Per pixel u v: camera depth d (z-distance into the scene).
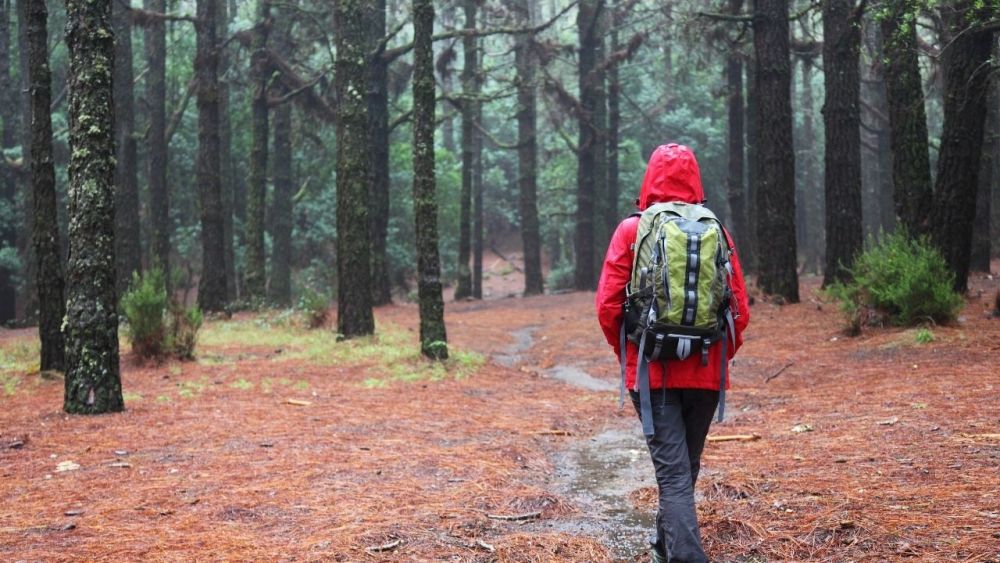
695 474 3.73
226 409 8.41
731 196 28.66
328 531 4.28
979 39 12.91
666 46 33.84
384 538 4.16
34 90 10.29
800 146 52.56
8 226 32.72
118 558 3.88
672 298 3.36
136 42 37.28
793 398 8.35
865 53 23.78
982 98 13.16
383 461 5.98
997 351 9.27
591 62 33.44
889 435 5.84
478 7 30.61
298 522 4.46
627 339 3.61
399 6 32.97
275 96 27.00
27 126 26.92
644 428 3.40
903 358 9.83
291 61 29.38
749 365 11.19
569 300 27.41
